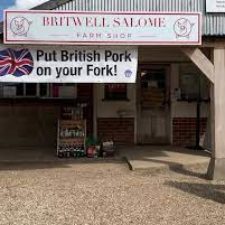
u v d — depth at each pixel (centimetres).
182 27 1101
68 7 1116
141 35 1093
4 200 957
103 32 1087
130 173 1216
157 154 1416
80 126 1419
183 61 1569
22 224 817
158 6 1134
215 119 1148
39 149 1520
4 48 1095
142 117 1578
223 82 1145
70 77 1108
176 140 1577
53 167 1291
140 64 1568
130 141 1574
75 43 1084
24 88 1547
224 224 818
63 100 1551
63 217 853
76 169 1264
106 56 1110
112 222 825
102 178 1155
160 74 1581
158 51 1468
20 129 1547
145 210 892
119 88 1567
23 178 1153
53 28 1078
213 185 1087
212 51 1142
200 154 1424
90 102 1558
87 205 923
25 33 1073
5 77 1098
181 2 1134
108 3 1126
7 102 1541
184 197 980
